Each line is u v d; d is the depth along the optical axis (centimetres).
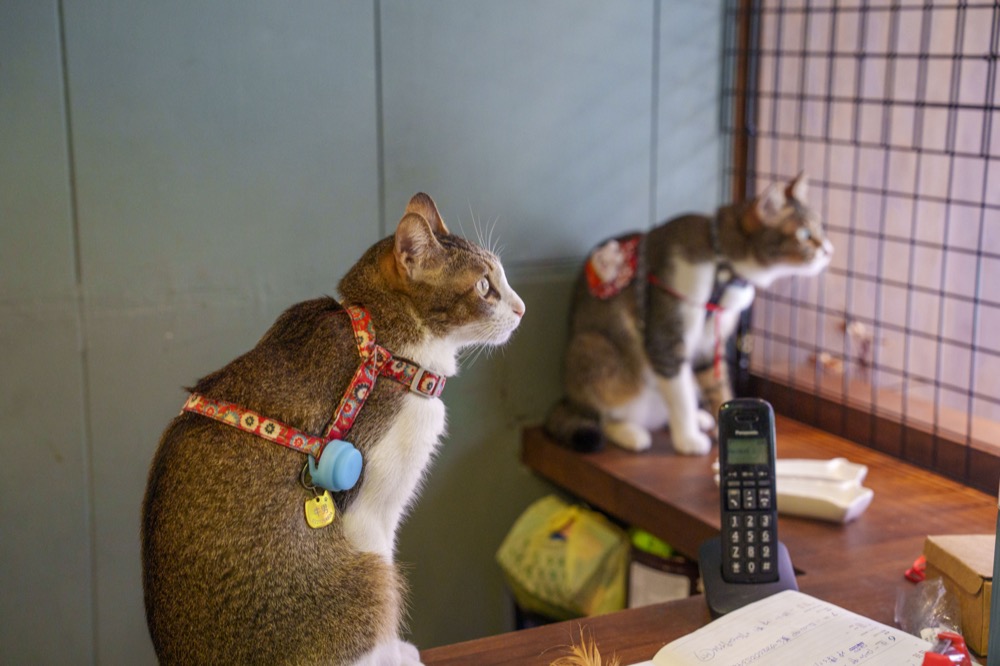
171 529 123
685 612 145
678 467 225
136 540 215
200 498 123
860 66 237
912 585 159
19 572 207
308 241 219
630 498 214
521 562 230
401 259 137
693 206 265
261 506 124
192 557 122
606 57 244
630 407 243
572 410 244
